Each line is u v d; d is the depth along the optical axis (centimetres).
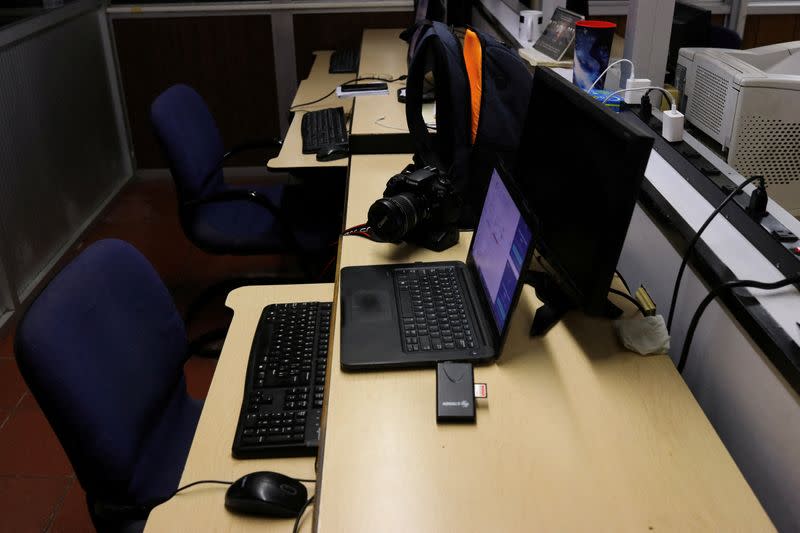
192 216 246
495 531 94
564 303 136
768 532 93
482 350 124
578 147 126
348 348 125
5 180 289
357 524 95
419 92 196
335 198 264
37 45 321
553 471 103
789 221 136
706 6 405
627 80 195
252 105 423
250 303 173
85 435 123
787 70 192
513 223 125
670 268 143
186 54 409
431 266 150
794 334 105
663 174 158
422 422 111
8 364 266
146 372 145
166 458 150
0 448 227
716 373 125
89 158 375
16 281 294
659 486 100
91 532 197
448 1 365
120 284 142
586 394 117
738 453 120
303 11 404
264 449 128
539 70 147
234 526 115
